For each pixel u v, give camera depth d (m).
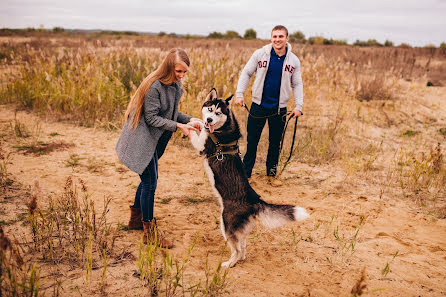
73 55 10.00
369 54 18.94
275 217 3.08
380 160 6.20
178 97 3.26
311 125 7.79
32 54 10.57
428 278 2.99
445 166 5.54
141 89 2.95
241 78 4.85
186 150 6.31
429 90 12.04
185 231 3.67
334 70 10.94
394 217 4.17
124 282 2.67
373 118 8.57
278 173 5.50
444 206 4.44
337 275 3.01
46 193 4.16
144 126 3.04
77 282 2.62
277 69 4.64
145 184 3.17
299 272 3.05
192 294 2.40
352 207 4.41
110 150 5.97
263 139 6.87
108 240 3.26
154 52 12.20
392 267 3.14
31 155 5.43
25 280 2.33
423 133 7.94
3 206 3.71
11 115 7.57
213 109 3.55
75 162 5.30
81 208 3.88
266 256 3.32
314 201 4.59
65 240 3.18
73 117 7.56
